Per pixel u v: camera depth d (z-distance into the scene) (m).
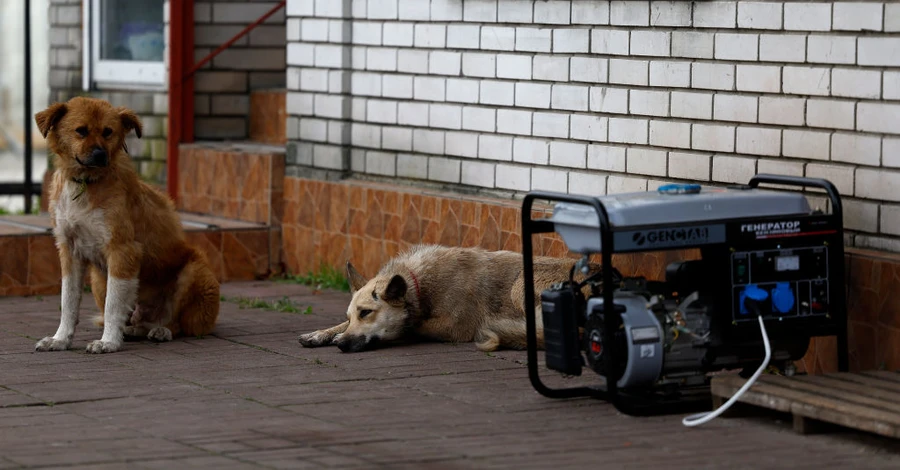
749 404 7.11
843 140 8.08
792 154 8.45
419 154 11.89
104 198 9.01
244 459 6.08
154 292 9.70
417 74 11.82
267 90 14.59
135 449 6.28
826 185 7.28
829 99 8.15
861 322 7.80
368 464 5.98
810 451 6.22
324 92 12.87
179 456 6.14
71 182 9.00
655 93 9.48
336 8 12.60
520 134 10.77
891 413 6.12
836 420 6.23
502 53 10.88
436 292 9.37
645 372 6.91
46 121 8.86
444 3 11.42
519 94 10.73
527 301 7.42
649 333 6.87
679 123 9.30
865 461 6.03
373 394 7.65
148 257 9.46
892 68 7.73
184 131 14.59
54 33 16.61
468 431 6.65
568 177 10.33
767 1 8.54
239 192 13.67
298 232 13.12
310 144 13.08
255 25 14.51
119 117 9.07
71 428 6.77
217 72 14.70
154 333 9.59
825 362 8.04
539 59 10.51
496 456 6.12
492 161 11.09
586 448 6.27
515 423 6.84
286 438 6.51
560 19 10.29
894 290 7.56
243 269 13.13
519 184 10.82
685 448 6.27
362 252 12.27
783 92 8.47
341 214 12.51
